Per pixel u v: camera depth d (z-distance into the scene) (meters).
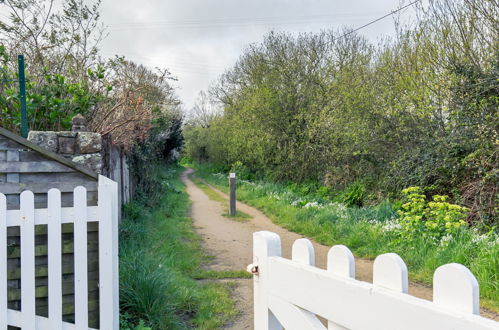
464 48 7.75
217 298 4.09
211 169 29.28
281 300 1.39
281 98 16.58
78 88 5.43
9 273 2.70
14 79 5.09
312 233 7.79
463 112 7.48
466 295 0.81
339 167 13.36
